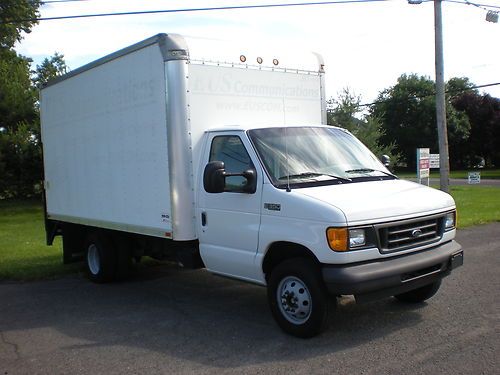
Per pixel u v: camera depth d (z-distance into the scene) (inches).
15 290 329.1
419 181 647.1
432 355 190.5
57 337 233.6
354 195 210.4
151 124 266.5
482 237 450.9
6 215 837.8
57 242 523.2
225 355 200.8
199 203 252.4
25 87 1186.6
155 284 329.7
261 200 222.8
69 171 354.3
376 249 200.4
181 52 249.9
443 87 627.2
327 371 180.9
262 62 277.9
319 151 244.4
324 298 204.1
